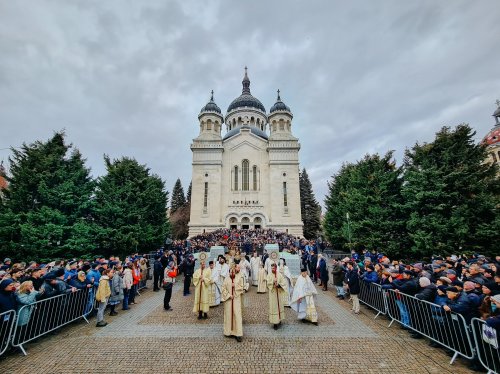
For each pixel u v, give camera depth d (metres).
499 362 5.47
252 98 62.25
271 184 43.72
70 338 8.08
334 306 11.62
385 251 20.28
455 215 17.09
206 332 8.54
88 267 11.76
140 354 6.96
